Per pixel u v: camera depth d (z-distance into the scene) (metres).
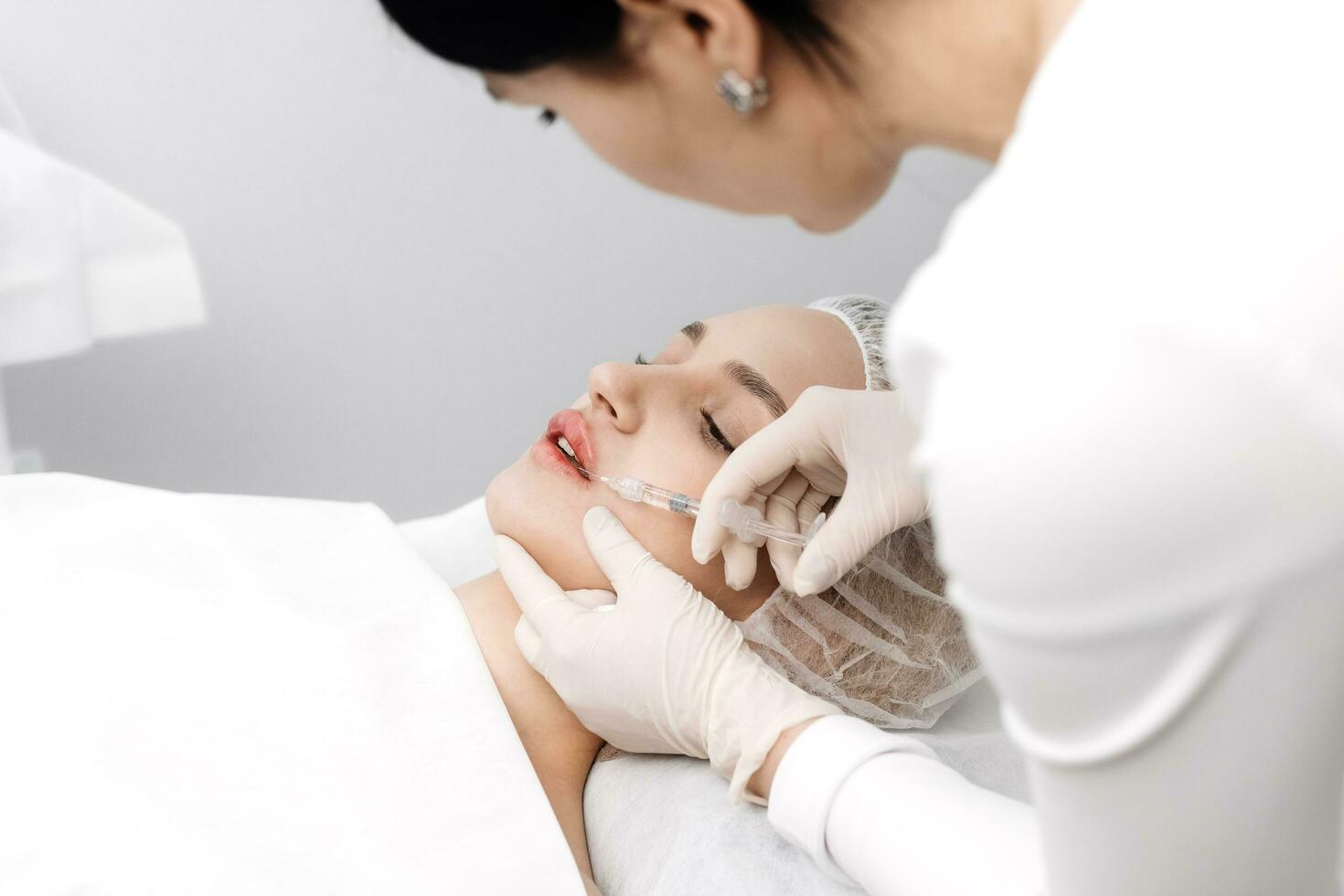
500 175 2.64
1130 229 0.43
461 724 1.33
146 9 2.38
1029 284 0.44
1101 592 0.45
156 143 2.46
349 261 2.63
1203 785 0.50
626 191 2.70
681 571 1.46
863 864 1.02
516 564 1.44
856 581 1.45
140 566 1.46
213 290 2.57
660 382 1.51
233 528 1.57
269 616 1.40
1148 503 0.43
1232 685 0.47
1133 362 0.42
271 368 2.66
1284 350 0.41
